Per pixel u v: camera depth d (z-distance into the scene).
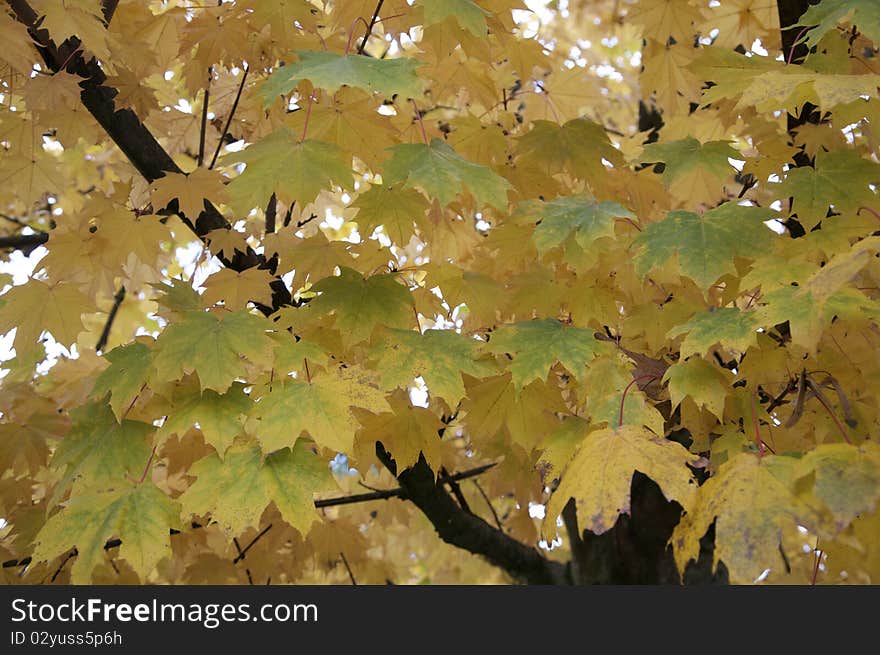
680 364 2.03
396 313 2.23
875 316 1.75
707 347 1.84
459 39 2.58
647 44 3.52
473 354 2.13
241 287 2.45
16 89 2.76
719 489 1.59
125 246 2.66
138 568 1.78
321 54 2.13
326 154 2.10
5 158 3.14
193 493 1.83
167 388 1.96
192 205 2.62
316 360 2.01
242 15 2.85
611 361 2.12
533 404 2.35
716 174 2.32
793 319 1.73
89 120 2.97
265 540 3.76
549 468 2.06
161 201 2.58
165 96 3.77
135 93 2.75
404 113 2.96
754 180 2.74
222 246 2.66
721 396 1.96
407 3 2.56
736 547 1.48
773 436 2.24
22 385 3.11
